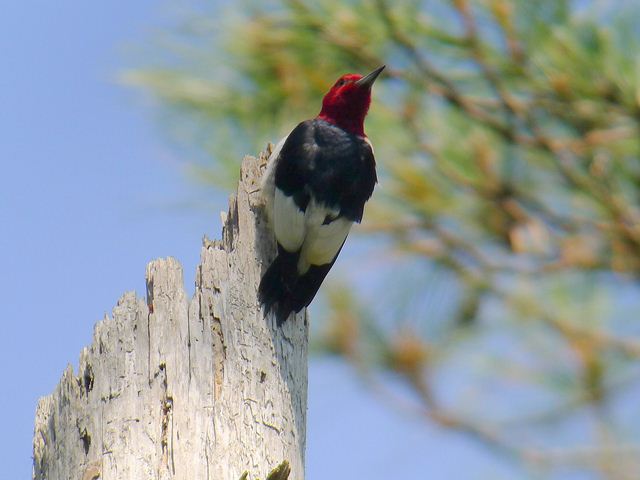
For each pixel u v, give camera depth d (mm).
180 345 10766
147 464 10492
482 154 12391
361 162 12305
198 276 11078
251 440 10766
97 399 10695
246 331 11078
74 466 10656
